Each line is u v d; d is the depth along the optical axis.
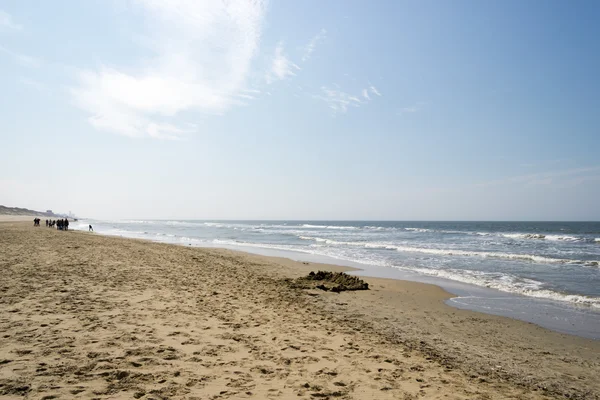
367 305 10.20
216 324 6.69
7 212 149.75
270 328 6.81
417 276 15.71
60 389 3.54
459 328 8.19
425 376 5.00
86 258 14.75
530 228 73.62
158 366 4.44
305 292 11.50
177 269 13.88
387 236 47.03
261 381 4.32
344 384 4.46
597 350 6.92
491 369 5.69
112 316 6.48
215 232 59.59
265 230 69.38
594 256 22.48
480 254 23.52
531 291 12.29
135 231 61.09
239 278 13.17
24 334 5.15
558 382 5.35
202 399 3.67
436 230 66.44
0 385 3.51
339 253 25.45
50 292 8.01
